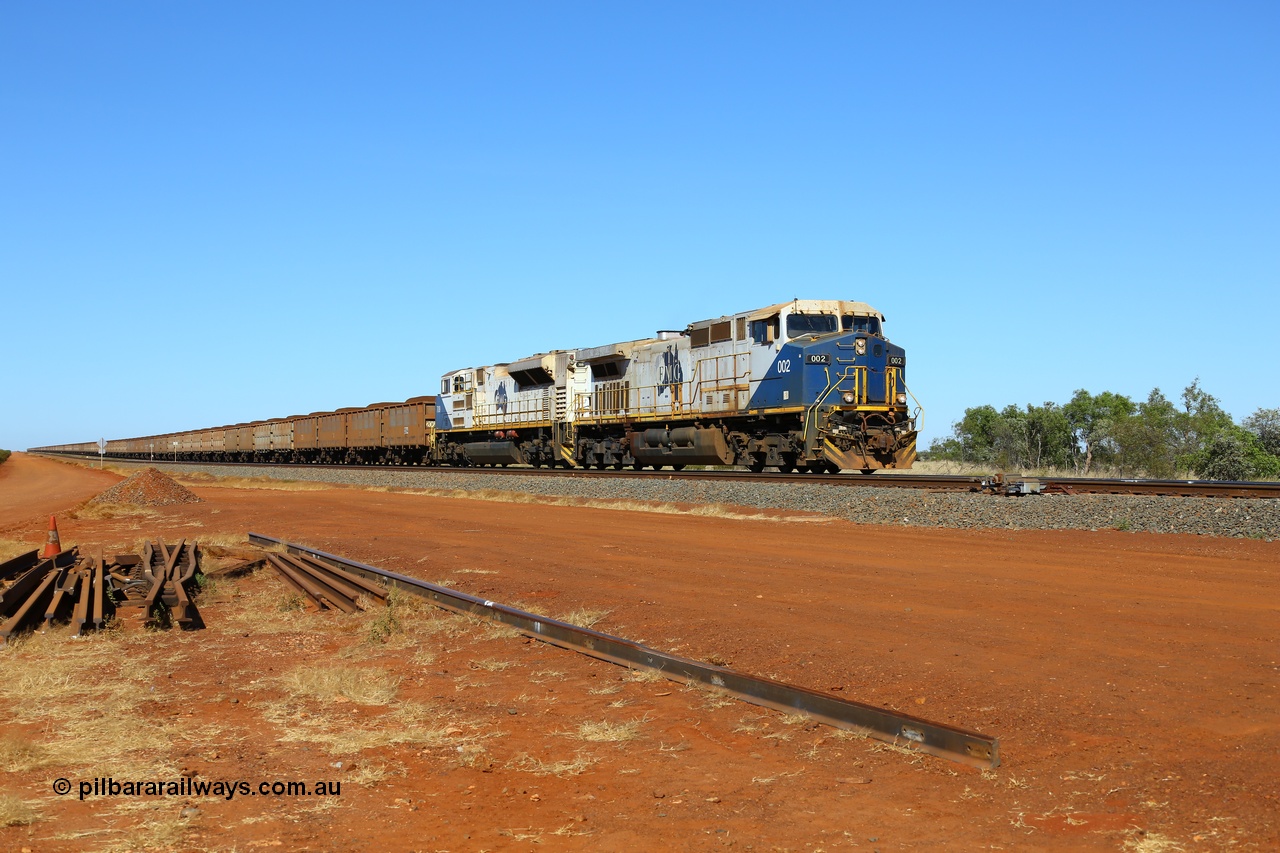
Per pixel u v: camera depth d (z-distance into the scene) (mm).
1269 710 7148
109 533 24734
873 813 5922
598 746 7449
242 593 15477
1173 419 45312
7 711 8648
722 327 33688
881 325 31656
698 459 35438
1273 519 15602
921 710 7723
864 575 13508
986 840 5469
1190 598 11047
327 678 9406
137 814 6129
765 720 7789
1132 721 7078
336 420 72062
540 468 42031
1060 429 51000
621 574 14547
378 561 17469
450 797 6465
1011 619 10344
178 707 8828
